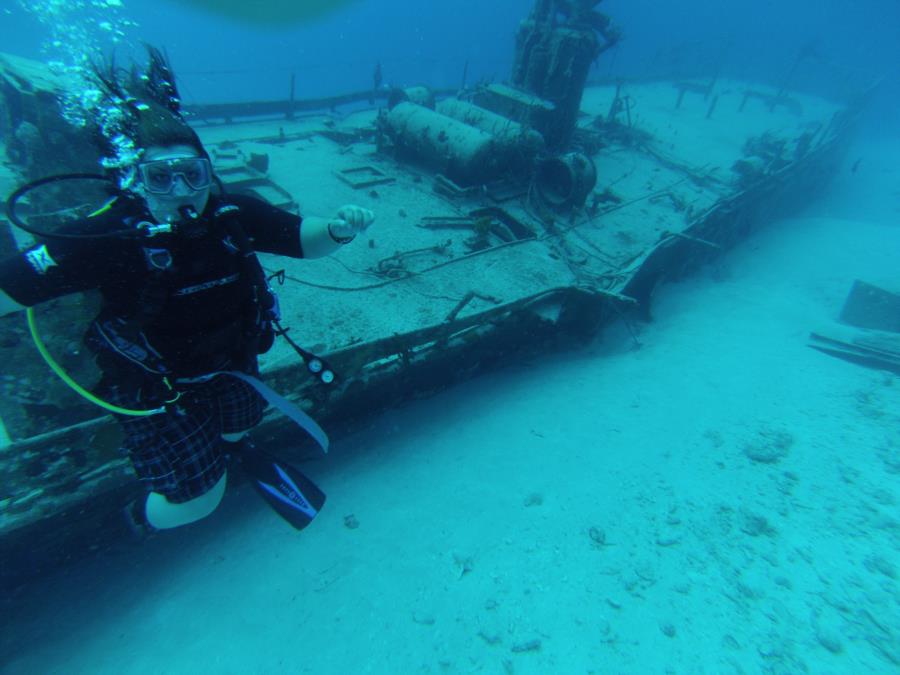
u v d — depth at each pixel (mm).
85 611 4461
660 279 10180
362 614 4672
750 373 8773
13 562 4180
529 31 12570
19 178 7945
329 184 10180
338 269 7285
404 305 6727
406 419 6891
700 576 5191
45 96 6324
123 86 1384
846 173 23266
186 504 1694
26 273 1196
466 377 7664
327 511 5617
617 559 5312
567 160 10070
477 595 4887
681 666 4398
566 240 9375
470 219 9516
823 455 6898
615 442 6953
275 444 5469
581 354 9125
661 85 26859
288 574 4977
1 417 3758
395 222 9047
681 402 7910
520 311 7164
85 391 1497
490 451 6625
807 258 14500
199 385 1646
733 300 11930
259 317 1685
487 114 11414
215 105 13414
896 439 7199
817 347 9703
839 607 4949
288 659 4293
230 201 1542
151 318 1359
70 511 4098
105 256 1278
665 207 11766
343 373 5301
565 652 4457
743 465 6684
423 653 4406
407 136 11055
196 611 4590
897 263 14258
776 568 5328
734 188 13352
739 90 27266
